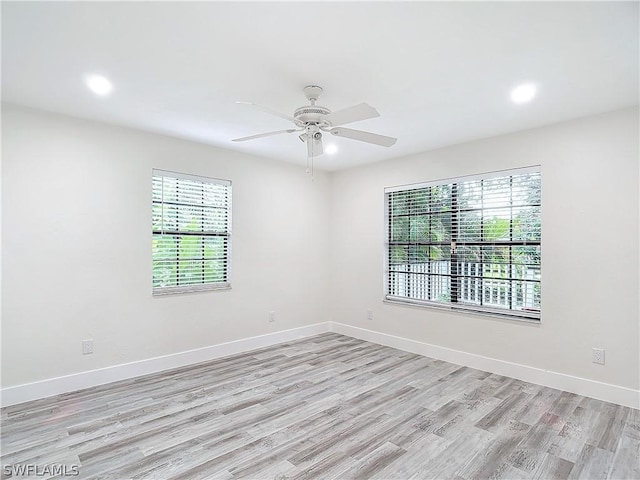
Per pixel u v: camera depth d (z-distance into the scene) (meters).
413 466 2.13
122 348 3.45
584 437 2.44
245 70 2.30
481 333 3.76
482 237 3.84
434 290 4.25
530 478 2.03
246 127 3.44
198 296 3.99
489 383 3.38
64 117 3.12
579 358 3.12
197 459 2.19
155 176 3.71
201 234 4.07
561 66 2.23
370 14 1.73
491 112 3.00
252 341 4.46
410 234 4.50
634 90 2.56
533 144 3.39
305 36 1.92
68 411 2.79
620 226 2.93
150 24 1.81
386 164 4.66
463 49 2.04
